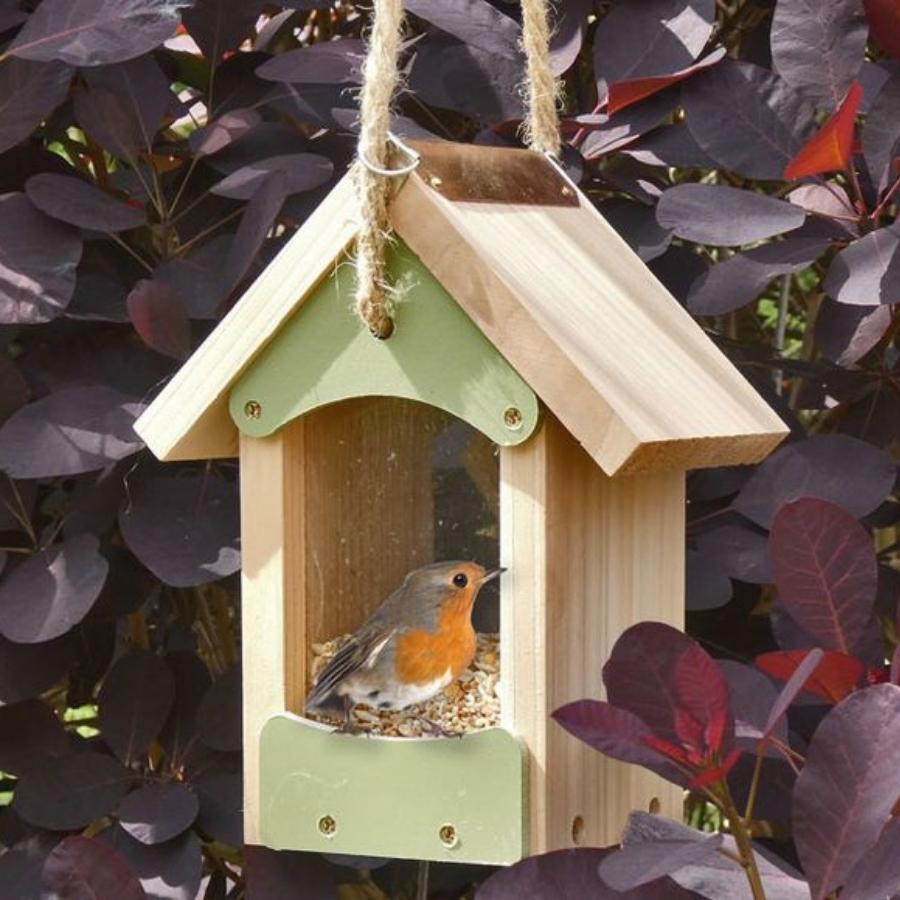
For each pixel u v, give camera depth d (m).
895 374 4.50
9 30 4.40
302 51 4.27
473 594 3.32
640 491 3.53
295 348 3.43
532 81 3.87
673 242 4.95
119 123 4.34
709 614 4.50
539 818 3.25
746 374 4.66
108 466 4.04
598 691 3.38
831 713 2.98
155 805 4.05
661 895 3.03
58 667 4.26
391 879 4.80
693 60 4.27
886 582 4.45
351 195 3.34
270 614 3.53
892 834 2.83
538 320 3.14
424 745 3.33
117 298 4.38
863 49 4.11
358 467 3.65
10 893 4.18
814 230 4.13
